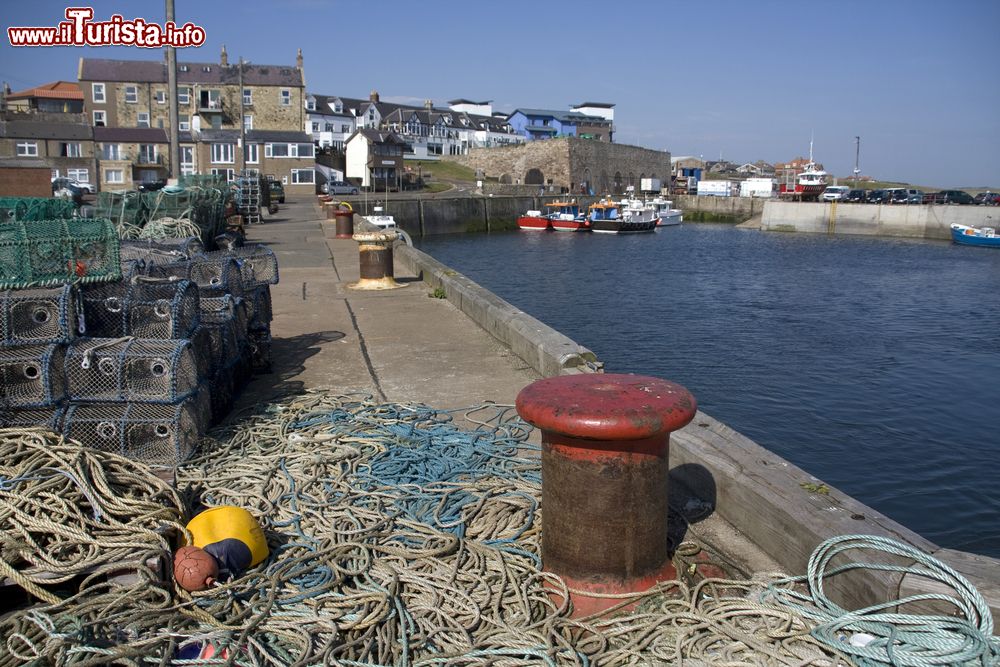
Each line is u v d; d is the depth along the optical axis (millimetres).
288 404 6738
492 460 5387
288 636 3383
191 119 76438
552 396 3770
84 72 73438
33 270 5512
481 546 4176
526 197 79188
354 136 83750
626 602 3691
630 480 3664
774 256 50344
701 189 104062
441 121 120938
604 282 38156
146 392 5121
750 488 4355
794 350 22750
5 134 63094
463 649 3359
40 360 4934
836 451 14609
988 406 17281
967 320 27625
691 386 18875
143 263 7371
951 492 12812
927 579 3346
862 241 61969
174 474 4781
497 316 9484
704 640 3377
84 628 3211
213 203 19203
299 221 33625
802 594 3701
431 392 7262
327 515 4539
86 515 3943
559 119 141125
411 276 15406
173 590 3650
